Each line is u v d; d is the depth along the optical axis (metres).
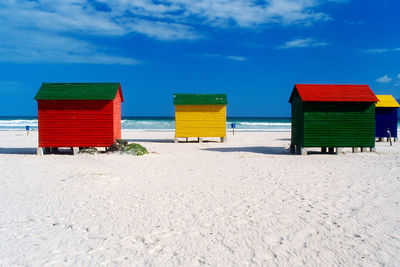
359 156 13.80
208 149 17.48
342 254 4.41
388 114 21.33
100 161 12.58
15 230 5.35
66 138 14.77
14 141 22.03
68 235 5.14
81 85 15.33
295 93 15.52
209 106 21.78
